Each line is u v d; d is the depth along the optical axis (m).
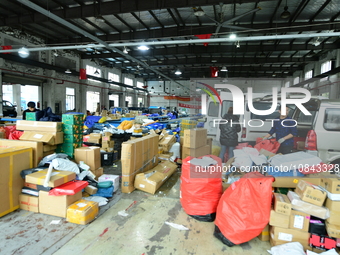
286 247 1.63
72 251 1.66
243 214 1.69
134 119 7.85
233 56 13.01
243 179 1.81
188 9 6.85
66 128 3.01
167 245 1.76
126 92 20.81
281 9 6.59
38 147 2.56
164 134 5.02
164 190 2.95
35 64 10.07
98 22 8.22
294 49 9.88
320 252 1.64
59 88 12.38
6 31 8.83
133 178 2.93
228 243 1.73
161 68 17.66
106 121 7.22
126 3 5.94
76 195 2.29
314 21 7.29
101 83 16.67
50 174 2.22
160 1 5.66
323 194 1.64
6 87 11.77
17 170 2.27
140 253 1.66
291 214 1.69
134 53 11.88
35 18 7.16
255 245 1.79
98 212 2.27
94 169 2.92
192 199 2.17
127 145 2.80
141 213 2.29
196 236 1.89
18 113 9.93
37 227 1.97
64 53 12.47
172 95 24.33
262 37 5.20
